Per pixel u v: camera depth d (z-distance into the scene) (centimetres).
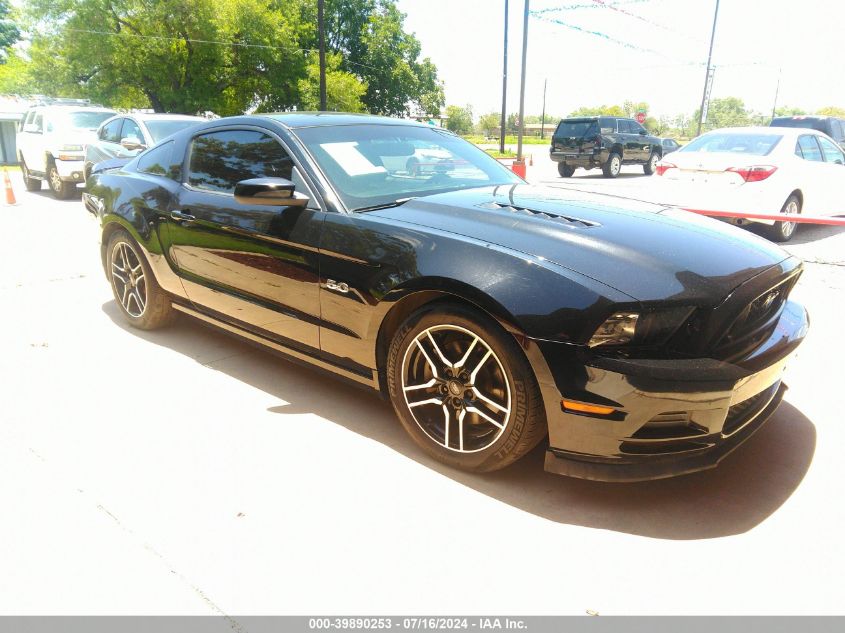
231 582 205
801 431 305
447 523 236
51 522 234
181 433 301
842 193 910
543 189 347
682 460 232
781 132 825
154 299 421
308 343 317
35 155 1363
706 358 227
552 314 226
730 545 224
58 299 524
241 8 3334
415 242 264
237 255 338
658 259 243
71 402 332
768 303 264
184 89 3206
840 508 245
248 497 251
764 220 741
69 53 3006
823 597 199
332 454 283
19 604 195
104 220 435
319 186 305
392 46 4791
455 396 260
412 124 393
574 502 249
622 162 2031
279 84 3684
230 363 388
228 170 357
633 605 196
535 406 238
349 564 213
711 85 3266
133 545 222
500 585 204
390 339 287
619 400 220
